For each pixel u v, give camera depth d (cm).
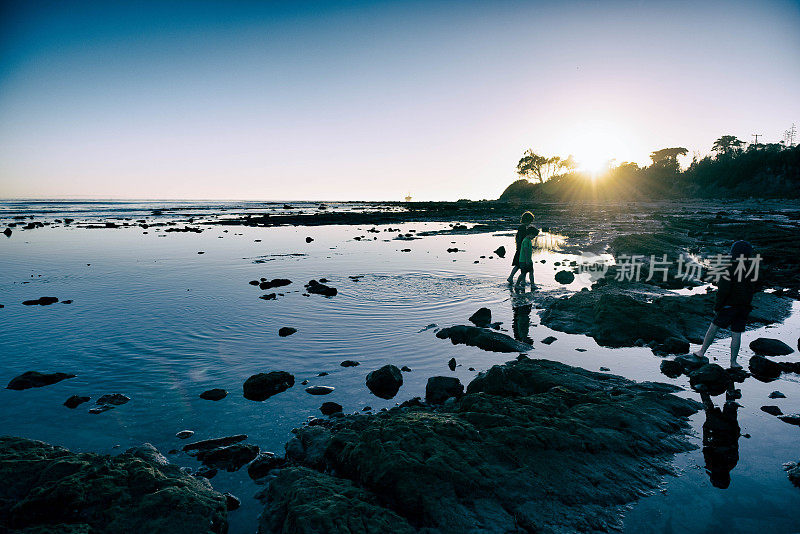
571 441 451
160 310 1094
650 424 510
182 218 5947
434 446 427
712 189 12044
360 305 1141
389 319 1016
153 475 406
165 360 766
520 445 438
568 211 6725
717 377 650
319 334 905
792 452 468
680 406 566
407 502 370
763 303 1109
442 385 627
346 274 1580
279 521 368
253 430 535
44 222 4825
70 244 2647
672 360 741
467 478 388
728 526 358
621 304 952
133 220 5375
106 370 721
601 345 852
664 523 362
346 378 691
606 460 439
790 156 10600
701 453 468
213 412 579
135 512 359
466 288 1335
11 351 807
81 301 1195
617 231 3384
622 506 383
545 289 1328
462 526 346
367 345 844
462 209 8419
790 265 1772
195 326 960
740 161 11656
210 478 442
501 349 816
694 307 1019
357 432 486
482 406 523
